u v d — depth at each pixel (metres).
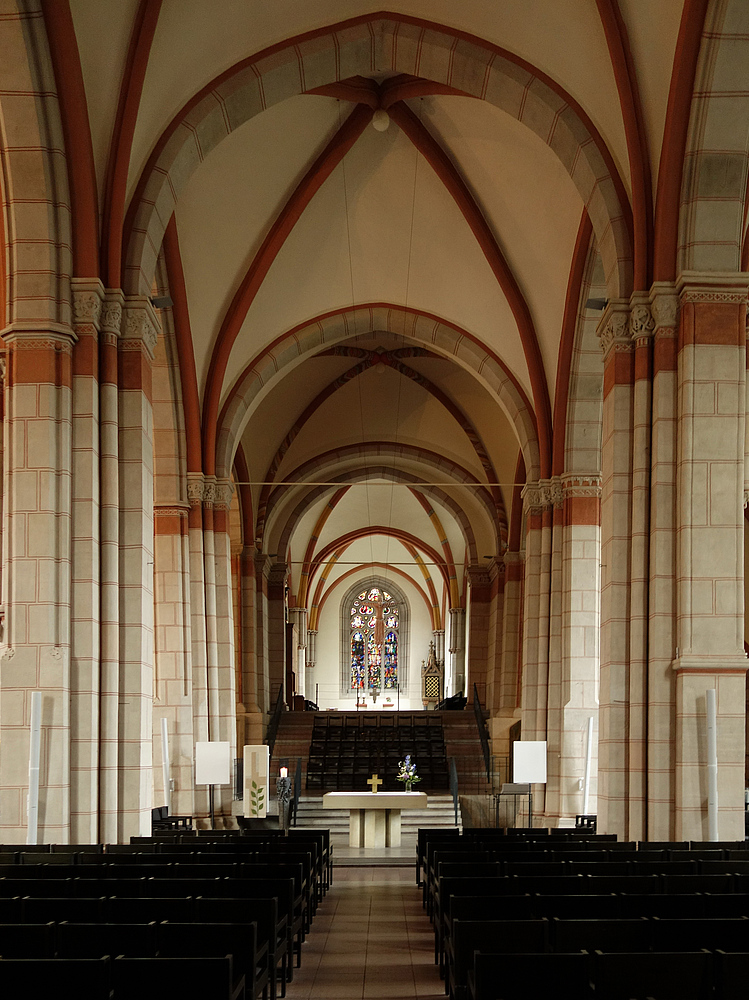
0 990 4.06
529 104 13.55
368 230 19.61
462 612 39.84
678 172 11.79
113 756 11.37
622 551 12.12
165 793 16.23
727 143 11.56
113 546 11.71
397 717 32.03
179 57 12.62
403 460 30.95
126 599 11.82
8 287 11.39
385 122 16.34
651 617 11.73
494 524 30.48
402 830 21.09
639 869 7.45
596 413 18.70
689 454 11.57
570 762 17.77
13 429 11.22
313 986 7.33
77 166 11.59
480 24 13.31
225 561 20.19
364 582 47.34
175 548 19.28
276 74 13.74
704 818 10.97
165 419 19.28
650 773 11.40
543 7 12.59
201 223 17.58
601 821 11.97
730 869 7.46
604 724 12.10
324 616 47.09
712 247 11.82
